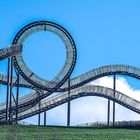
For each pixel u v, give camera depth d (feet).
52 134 617.62
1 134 575.79
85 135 624.18
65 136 614.75
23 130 640.99
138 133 647.15
